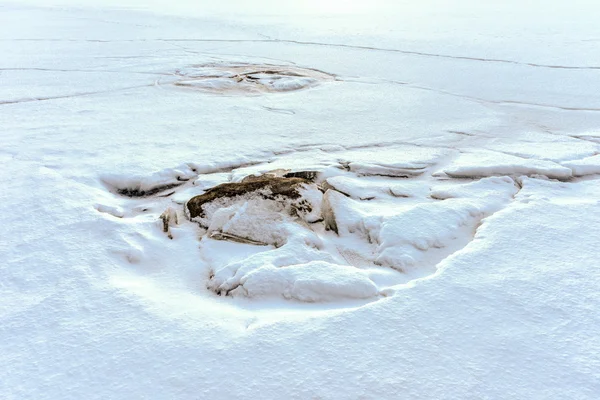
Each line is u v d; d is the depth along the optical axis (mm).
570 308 2678
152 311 2721
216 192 4160
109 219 3816
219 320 2639
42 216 3857
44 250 3348
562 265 3113
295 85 9758
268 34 17984
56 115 7355
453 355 2336
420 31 18516
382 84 9961
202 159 5363
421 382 2170
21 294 2863
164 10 29188
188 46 15023
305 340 2443
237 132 6602
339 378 2195
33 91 8977
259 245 3580
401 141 6242
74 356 2359
